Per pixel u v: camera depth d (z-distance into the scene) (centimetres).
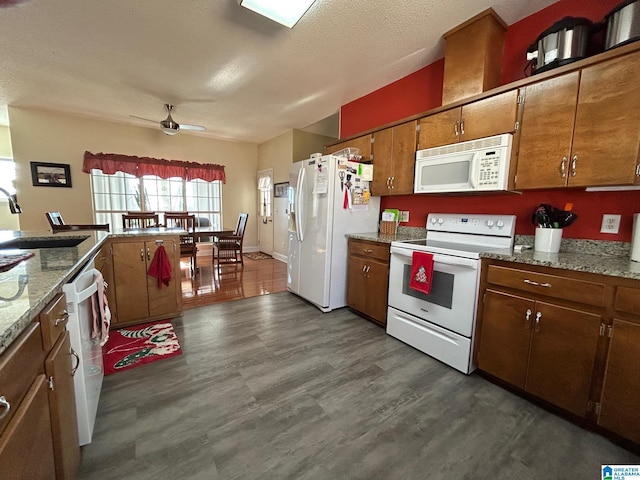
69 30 225
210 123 490
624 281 128
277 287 386
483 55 205
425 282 206
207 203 609
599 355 137
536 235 189
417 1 190
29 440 69
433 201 273
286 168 555
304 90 339
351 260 295
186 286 384
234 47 248
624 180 141
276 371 192
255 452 127
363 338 243
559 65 162
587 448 133
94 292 136
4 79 317
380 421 148
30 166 432
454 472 119
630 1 135
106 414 148
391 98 318
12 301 74
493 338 179
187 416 148
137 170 511
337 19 209
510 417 153
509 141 183
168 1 193
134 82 324
